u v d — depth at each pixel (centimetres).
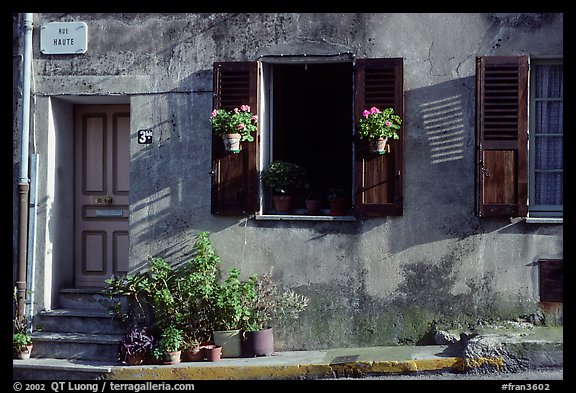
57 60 910
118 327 887
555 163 854
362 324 853
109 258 954
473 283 839
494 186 831
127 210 951
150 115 895
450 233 842
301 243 863
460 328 839
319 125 945
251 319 853
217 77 872
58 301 932
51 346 873
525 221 832
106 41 903
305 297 862
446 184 843
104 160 955
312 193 886
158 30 894
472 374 774
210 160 882
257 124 866
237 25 879
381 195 845
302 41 867
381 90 848
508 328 828
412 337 845
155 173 892
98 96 910
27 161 910
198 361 830
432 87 848
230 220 876
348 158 942
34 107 915
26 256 909
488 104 833
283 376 786
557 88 855
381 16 856
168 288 874
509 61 831
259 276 868
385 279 851
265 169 895
